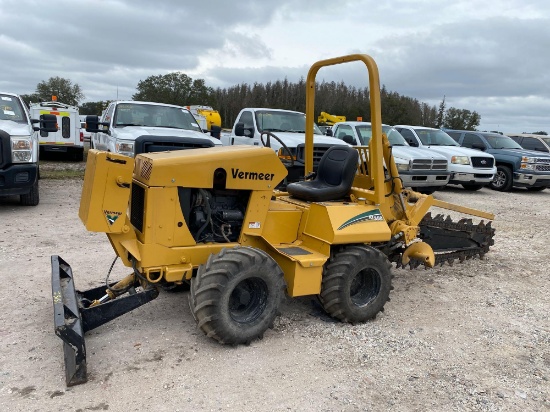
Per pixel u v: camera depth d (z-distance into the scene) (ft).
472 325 15.70
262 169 13.94
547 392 11.80
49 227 25.34
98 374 11.46
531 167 50.47
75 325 11.37
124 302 13.07
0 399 10.32
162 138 28.81
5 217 27.14
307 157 18.04
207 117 75.97
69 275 14.32
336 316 14.65
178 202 12.93
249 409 10.43
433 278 20.44
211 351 12.80
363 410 10.64
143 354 12.50
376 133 15.02
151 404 10.40
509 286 19.86
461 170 46.91
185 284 15.81
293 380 11.66
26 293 16.16
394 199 17.54
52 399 10.41
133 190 13.55
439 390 11.64
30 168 28.27
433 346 13.98
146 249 12.66
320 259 13.84
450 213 36.22
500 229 31.40
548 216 37.09
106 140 32.53
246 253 12.60
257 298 13.28
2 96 31.40
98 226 12.35
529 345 14.39
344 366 12.49
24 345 12.69
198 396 10.78
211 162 13.19
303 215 15.14
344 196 16.05
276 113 38.75
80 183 42.52
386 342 14.01
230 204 14.28
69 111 62.90
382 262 14.98
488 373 12.60
